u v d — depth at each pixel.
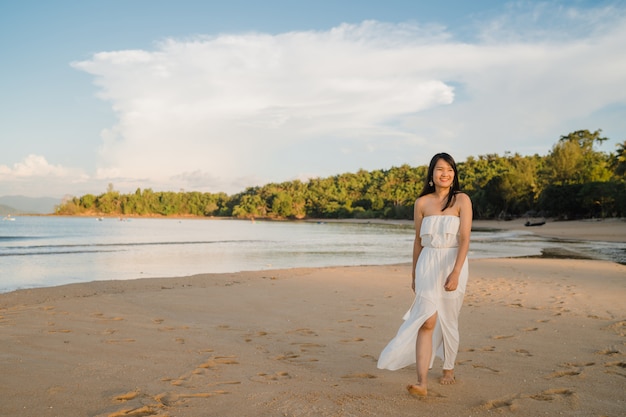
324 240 37.12
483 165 129.00
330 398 3.17
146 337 5.08
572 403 3.11
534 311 6.89
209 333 5.35
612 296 8.50
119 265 16.95
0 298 8.47
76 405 3.00
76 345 4.66
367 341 5.02
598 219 62.81
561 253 22.52
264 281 10.99
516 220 82.88
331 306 7.43
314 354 4.44
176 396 3.18
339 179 174.88
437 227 3.40
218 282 10.91
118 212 187.25
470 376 3.73
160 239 37.50
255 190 183.88
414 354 3.32
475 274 12.52
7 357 4.16
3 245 28.06
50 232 52.50
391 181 155.00
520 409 3.00
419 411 2.96
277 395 3.21
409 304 7.65
